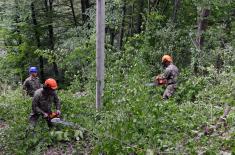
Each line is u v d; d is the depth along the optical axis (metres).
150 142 6.28
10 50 23.92
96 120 9.27
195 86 11.31
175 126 7.69
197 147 6.05
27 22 23.22
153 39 16.28
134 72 13.48
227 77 10.96
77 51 15.55
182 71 13.38
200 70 14.05
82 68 14.97
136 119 7.34
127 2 19.91
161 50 15.76
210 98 9.76
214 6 14.91
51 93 9.48
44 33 24.12
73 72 16.56
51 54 18.44
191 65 13.79
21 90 14.03
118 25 19.81
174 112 8.59
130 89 10.09
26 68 24.11
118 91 10.79
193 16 19.20
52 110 10.45
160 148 6.13
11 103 12.14
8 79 22.50
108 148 5.61
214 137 6.40
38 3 23.36
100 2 9.89
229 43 15.27
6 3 22.30
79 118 9.49
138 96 9.23
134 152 5.99
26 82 11.84
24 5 21.88
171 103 9.09
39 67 25.17
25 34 23.92
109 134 5.94
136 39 16.30
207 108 8.76
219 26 16.02
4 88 16.73
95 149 5.70
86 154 7.82
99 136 5.70
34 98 9.47
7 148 8.81
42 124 9.45
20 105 11.66
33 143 8.88
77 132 5.18
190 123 7.85
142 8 20.86
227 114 7.61
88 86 13.19
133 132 6.69
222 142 6.25
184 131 7.49
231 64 13.17
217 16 17.23
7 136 9.09
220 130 7.12
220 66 14.20
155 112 7.96
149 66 15.08
